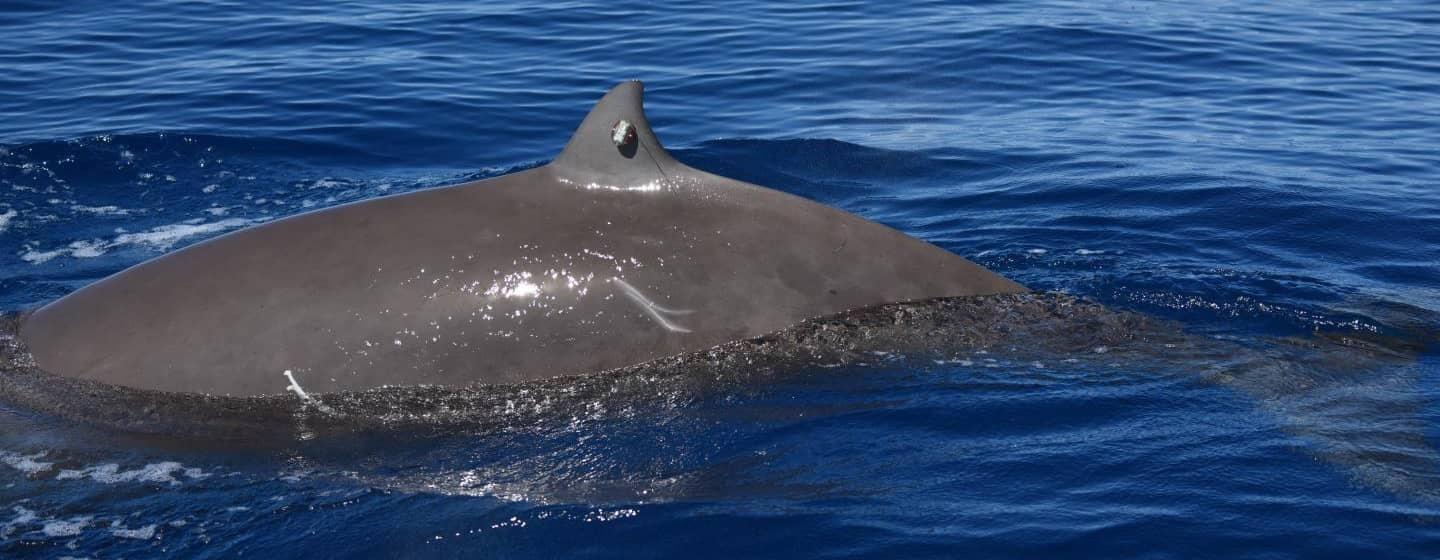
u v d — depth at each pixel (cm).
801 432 727
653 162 807
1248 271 1008
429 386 751
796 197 832
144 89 1684
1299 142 1512
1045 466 693
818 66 1878
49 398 752
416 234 791
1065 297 869
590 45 2005
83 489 682
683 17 2219
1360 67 1956
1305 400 756
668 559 622
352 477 694
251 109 1584
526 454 711
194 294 781
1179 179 1301
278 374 752
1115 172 1336
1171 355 812
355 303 764
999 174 1346
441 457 710
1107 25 2180
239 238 809
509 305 767
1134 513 648
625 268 780
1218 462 690
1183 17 2288
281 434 727
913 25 2158
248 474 697
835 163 1400
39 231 1150
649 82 1784
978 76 1845
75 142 1395
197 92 1666
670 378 761
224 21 2130
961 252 1068
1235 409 745
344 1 2317
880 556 618
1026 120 1612
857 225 830
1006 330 817
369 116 1569
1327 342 842
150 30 2058
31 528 650
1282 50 2058
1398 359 816
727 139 1479
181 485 688
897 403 753
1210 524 636
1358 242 1106
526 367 758
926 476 687
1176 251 1068
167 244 1127
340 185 1321
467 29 2095
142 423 734
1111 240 1100
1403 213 1193
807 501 665
